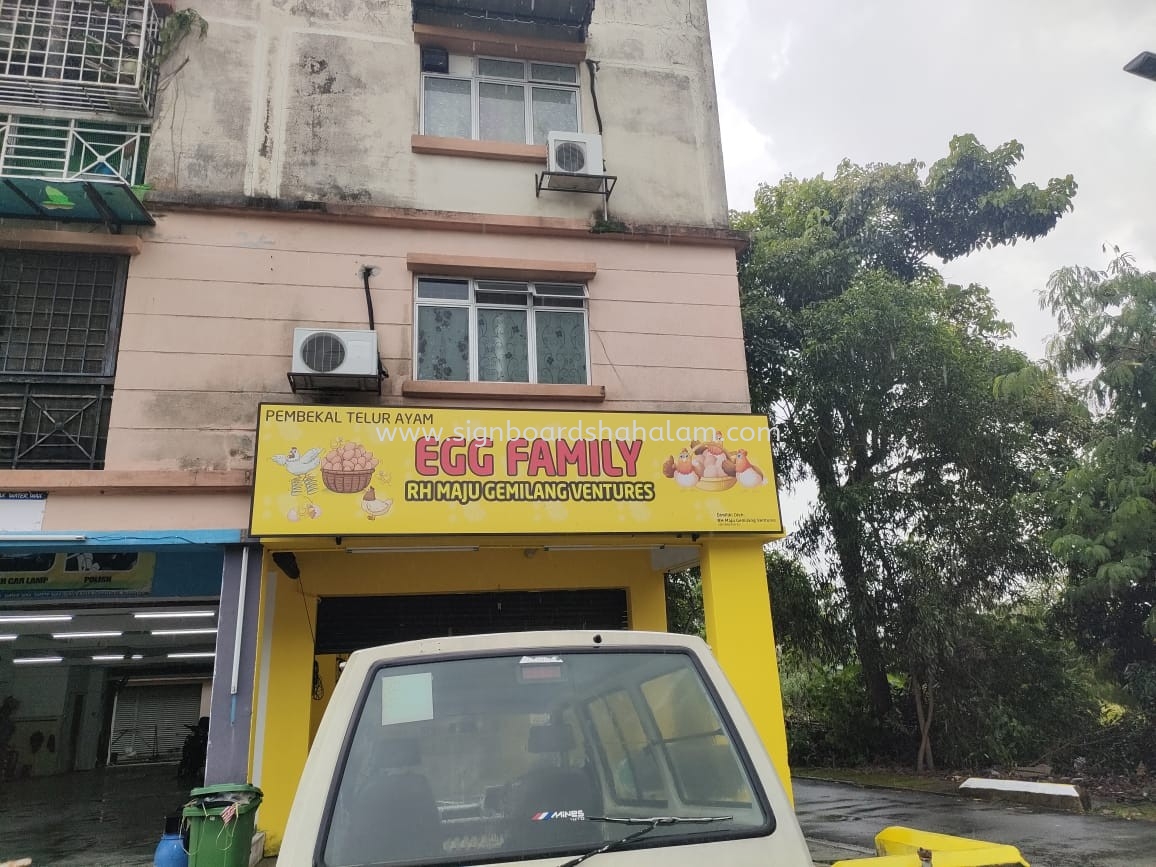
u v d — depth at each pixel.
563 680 2.46
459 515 7.60
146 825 11.01
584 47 10.15
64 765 19.52
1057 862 6.90
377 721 2.24
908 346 13.32
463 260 8.90
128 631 12.14
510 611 9.38
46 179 7.39
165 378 7.94
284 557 7.97
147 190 8.41
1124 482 9.88
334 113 9.20
